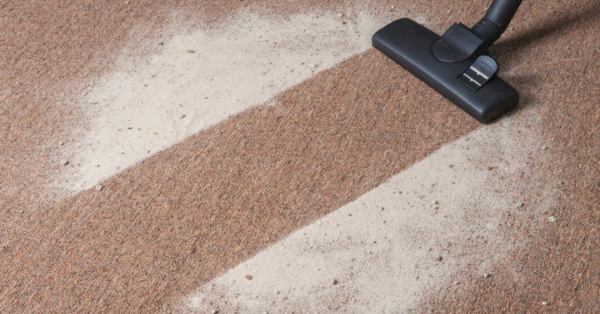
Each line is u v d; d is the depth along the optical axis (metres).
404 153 1.75
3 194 1.71
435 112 1.81
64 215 1.69
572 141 1.76
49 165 1.75
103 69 1.90
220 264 1.63
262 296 1.60
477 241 1.65
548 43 1.91
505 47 1.91
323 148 1.76
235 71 1.89
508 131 1.78
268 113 1.81
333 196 1.70
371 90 1.85
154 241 1.66
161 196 1.71
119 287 1.61
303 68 1.89
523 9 1.97
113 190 1.71
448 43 1.85
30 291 1.61
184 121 1.81
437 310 1.58
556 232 1.65
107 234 1.67
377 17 1.98
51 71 1.89
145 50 1.93
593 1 1.97
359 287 1.61
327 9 2.00
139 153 1.76
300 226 1.67
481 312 1.58
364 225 1.67
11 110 1.83
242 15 1.99
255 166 1.74
